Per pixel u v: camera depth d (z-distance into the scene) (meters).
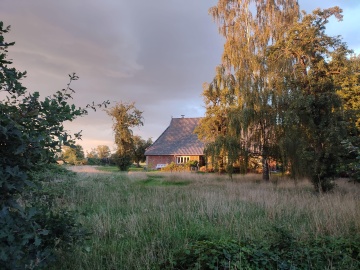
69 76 3.44
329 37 14.84
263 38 24.75
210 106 28.91
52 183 9.26
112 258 4.89
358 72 17.19
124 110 40.06
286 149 16.70
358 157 6.44
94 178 16.69
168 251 5.26
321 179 14.55
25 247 3.01
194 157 47.03
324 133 14.02
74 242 3.64
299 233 6.13
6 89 3.09
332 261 4.81
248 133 20.59
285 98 15.94
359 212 7.73
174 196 12.02
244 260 4.55
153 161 48.62
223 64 26.11
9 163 2.76
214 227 6.85
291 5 25.06
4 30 2.96
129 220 7.21
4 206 2.59
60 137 2.94
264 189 15.10
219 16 26.61
